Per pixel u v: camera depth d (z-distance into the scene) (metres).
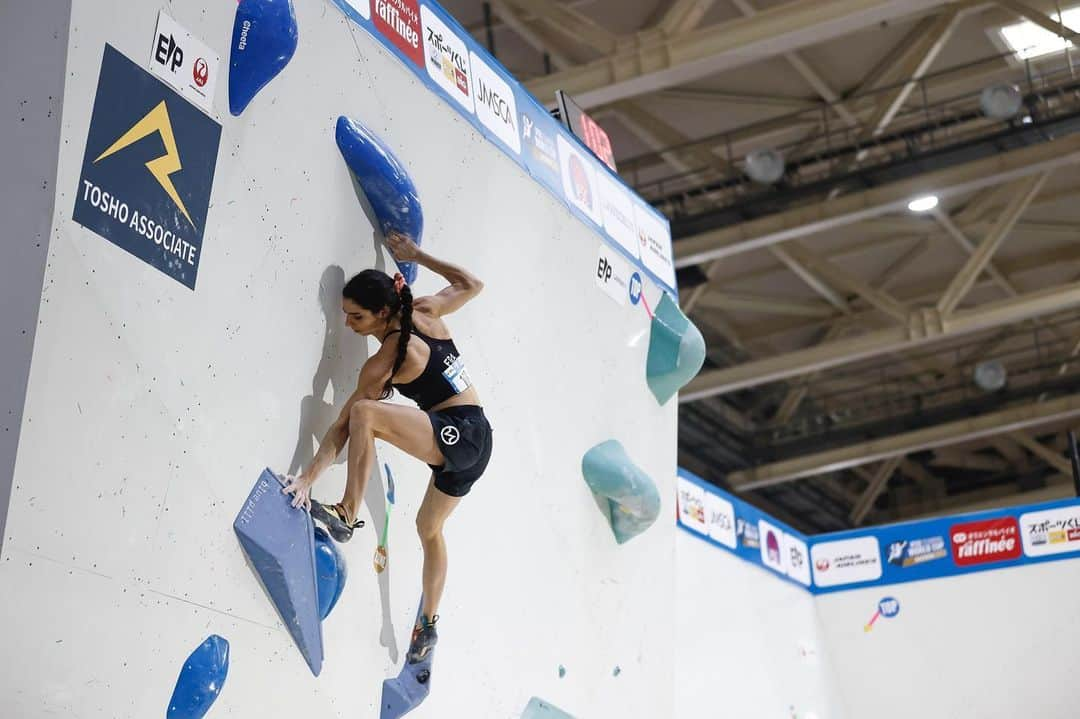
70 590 3.43
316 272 4.49
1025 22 14.05
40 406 3.36
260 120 4.28
